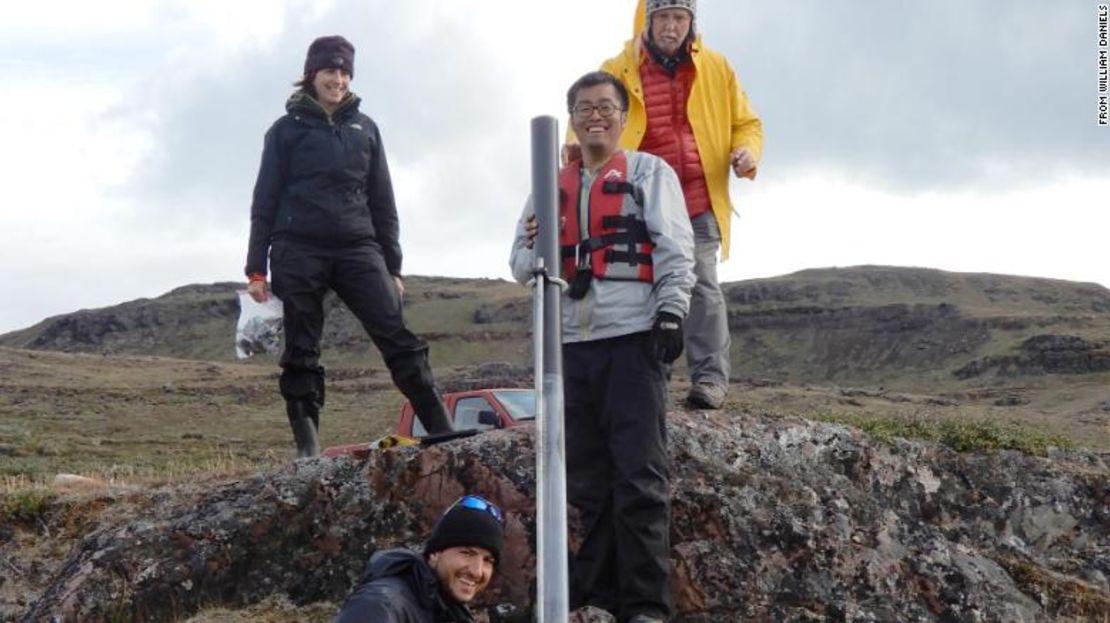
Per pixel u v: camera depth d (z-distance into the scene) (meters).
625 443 5.35
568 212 5.50
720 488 6.08
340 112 6.91
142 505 7.17
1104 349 85.19
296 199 6.85
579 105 5.50
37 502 7.30
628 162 5.50
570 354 5.49
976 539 6.55
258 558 6.21
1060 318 101.94
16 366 62.25
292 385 6.94
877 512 6.23
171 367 67.69
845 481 6.45
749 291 125.69
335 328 101.56
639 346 5.38
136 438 37.69
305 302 6.87
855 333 110.94
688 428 6.38
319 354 7.01
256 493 6.38
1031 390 69.62
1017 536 6.64
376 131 7.05
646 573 5.28
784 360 111.12
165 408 48.12
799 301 124.75
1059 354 86.69
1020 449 6.94
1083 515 6.72
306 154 6.85
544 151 4.90
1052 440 7.19
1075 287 132.88
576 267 5.46
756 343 115.00
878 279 132.38
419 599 4.03
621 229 5.42
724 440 6.39
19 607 6.73
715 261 6.74
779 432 6.53
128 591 6.05
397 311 7.01
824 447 6.59
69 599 6.03
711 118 6.63
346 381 53.41
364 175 6.95
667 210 5.40
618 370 5.39
